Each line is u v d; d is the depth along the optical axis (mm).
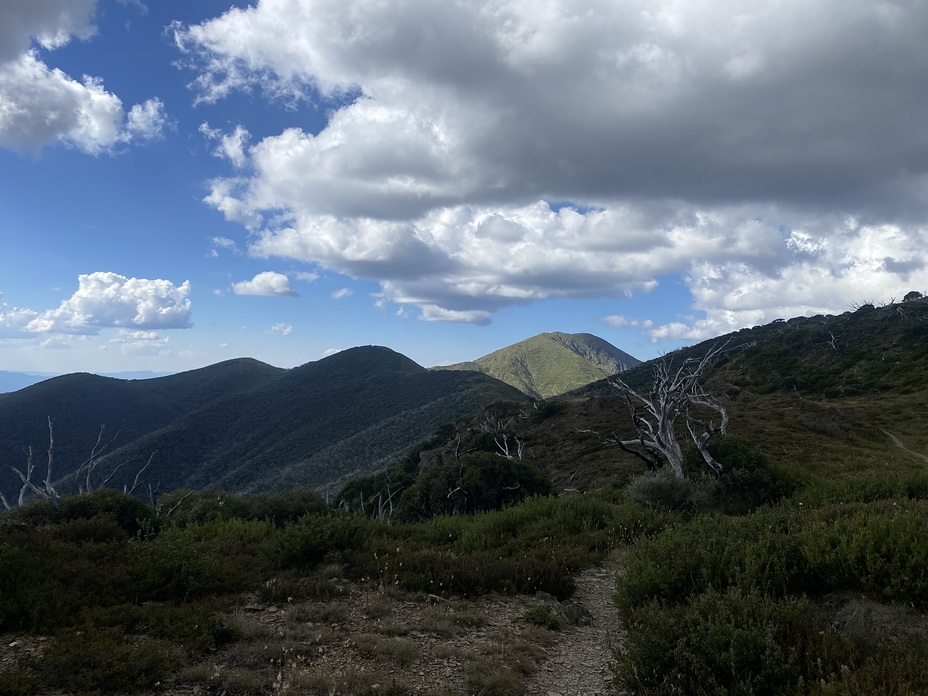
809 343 65875
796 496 11836
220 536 9234
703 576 5855
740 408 40406
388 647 4945
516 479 23953
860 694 3410
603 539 10055
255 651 4754
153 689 4035
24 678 3889
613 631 6062
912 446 29000
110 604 5688
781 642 4234
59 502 12508
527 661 4996
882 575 5242
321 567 7488
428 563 7668
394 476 38594
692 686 4059
